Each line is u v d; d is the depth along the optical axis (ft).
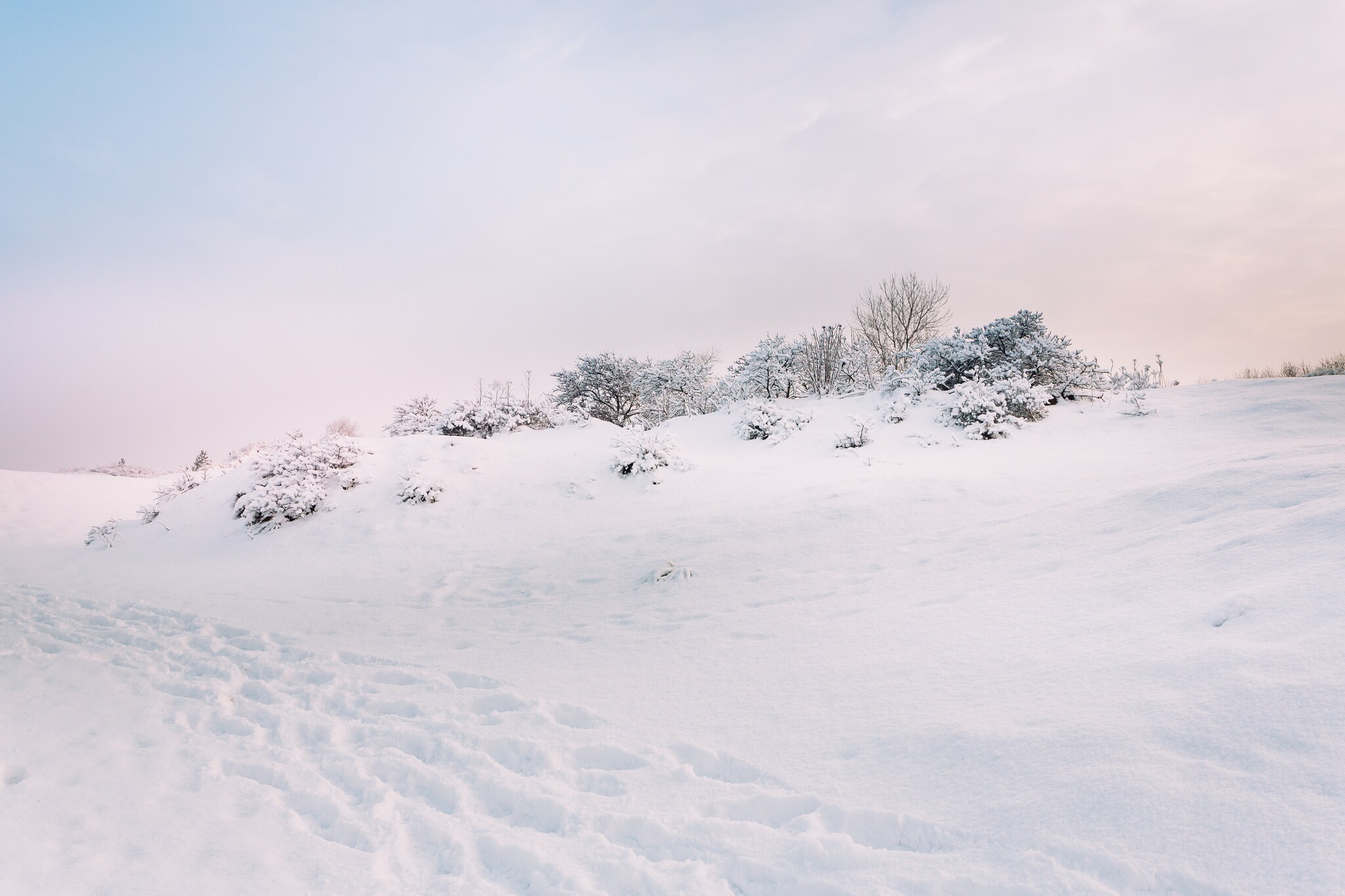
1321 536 12.75
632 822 8.84
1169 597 12.77
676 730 11.46
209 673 16.06
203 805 9.66
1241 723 7.97
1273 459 21.77
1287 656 8.97
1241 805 6.80
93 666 16.62
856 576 20.13
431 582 27.12
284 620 21.88
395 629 20.10
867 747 9.98
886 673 12.59
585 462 45.14
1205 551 14.47
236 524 40.27
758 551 25.00
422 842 8.84
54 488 59.98
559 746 11.14
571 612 20.63
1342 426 32.76
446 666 15.96
